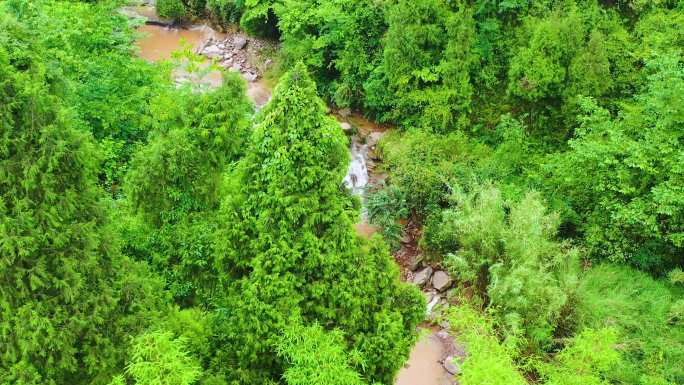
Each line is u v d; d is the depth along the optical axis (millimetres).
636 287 14641
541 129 18984
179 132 11742
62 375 7863
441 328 15977
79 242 7742
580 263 15750
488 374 10711
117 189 16125
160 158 11531
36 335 7211
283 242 8953
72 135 7566
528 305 13547
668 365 12445
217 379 9102
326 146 8859
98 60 17656
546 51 17609
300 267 9250
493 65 20328
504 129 18891
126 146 17781
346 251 9312
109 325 8180
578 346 11609
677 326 13461
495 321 13258
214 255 10242
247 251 9500
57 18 16734
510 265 14492
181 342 8734
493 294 14070
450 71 20000
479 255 15266
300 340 8953
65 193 7492
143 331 8336
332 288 9406
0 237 6812
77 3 19094
